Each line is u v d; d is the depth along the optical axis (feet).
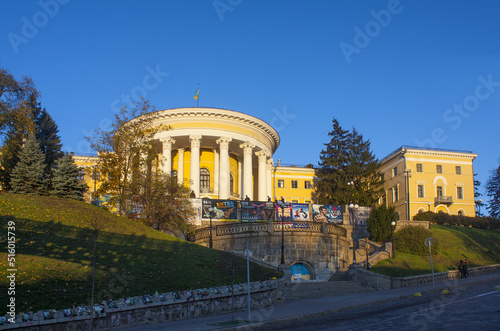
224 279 76.74
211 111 169.78
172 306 61.57
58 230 82.07
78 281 61.93
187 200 124.36
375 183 211.61
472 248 145.28
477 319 40.60
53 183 116.57
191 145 168.86
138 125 125.59
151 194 120.88
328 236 117.19
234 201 137.18
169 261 78.69
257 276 83.92
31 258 66.13
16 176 114.73
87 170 123.03
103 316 54.08
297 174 244.83
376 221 145.18
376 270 115.55
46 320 49.60
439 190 218.59
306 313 62.03
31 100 140.77
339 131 221.25
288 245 113.09
